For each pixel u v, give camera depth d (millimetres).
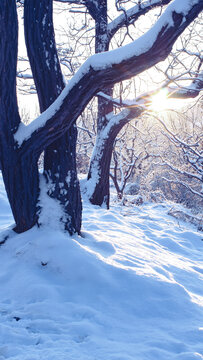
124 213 10625
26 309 3840
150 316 4051
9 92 4914
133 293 4410
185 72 6301
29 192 5238
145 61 3863
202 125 14109
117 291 4398
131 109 9508
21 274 4590
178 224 10414
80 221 5688
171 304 4305
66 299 4160
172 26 3561
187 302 4422
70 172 5398
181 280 5523
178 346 3344
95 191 10227
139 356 3055
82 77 4172
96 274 4559
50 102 5172
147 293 4449
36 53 5066
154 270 5309
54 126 4691
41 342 3182
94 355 2994
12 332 3270
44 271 4672
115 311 4027
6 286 4418
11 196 5293
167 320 4000
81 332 3453
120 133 14477
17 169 5152
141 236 8016
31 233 5219
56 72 5207
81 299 4195
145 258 5863
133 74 4066
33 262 4809
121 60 3885
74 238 5391
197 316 4168
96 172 10289
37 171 5309
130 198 13508
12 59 4824
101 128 10258
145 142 15523
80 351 3049
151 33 3703
